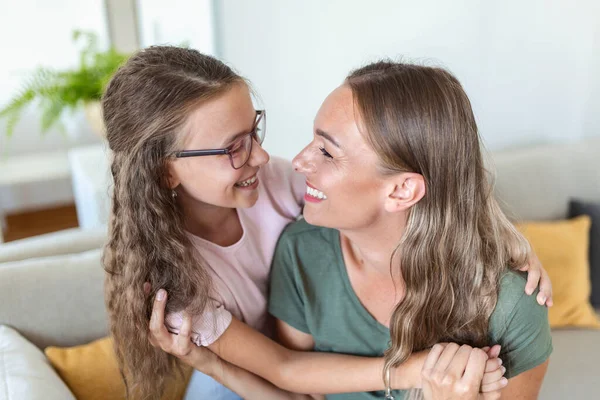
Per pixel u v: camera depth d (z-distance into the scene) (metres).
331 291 1.09
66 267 1.33
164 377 1.14
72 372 1.22
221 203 0.99
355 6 2.21
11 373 1.10
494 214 1.01
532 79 2.26
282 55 2.45
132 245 1.00
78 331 1.31
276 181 1.19
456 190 0.92
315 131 0.94
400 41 2.20
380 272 1.04
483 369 0.90
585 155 1.99
